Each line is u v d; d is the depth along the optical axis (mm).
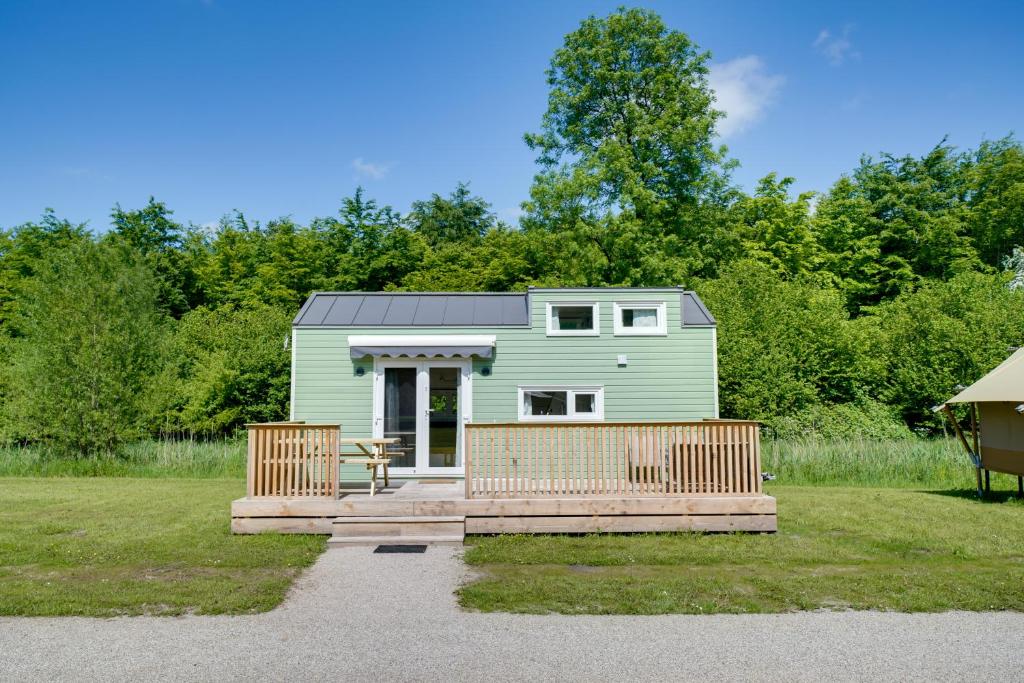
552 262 30375
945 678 4547
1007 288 26172
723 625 5609
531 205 28094
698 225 29406
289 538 8852
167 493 13133
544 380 12805
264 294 34312
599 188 27656
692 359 13023
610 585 6711
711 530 9312
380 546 8523
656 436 9766
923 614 5879
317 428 9422
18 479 16078
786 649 5074
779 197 34375
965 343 23812
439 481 12102
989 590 6480
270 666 4750
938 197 35031
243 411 25766
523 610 5988
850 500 12273
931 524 9875
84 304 19609
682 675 4605
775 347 24531
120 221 36000
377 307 13594
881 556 7980
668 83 27953
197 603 6160
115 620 5734
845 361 25812
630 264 26828
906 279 33438
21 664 4762
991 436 12805
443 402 12602
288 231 36469
